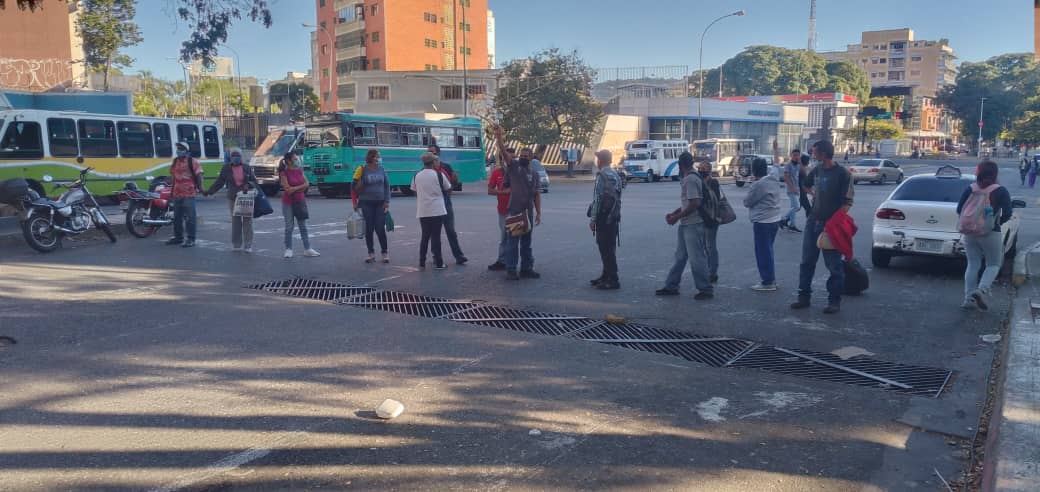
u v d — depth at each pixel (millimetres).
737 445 4422
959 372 5875
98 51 35188
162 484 3834
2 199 12953
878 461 4227
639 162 41719
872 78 134125
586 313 7805
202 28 12594
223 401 5066
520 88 43469
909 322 7457
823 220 7754
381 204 10852
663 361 6133
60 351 6203
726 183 41219
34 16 33312
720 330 7117
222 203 22031
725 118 61688
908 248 10297
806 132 82125
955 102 101812
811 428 4703
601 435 4543
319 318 7477
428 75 56156
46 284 9055
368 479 3920
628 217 18250
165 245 12570
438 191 10344
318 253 11750
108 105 29859
